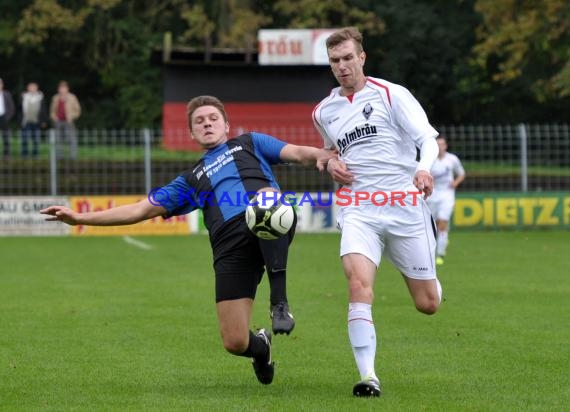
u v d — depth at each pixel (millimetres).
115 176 87250
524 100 143625
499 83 141875
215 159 25500
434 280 26641
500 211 84375
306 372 28688
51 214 25406
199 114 25625
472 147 89125
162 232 84375
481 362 29703
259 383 27078
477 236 79188
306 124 106250
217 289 24625
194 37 143875
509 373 28047
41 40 142250
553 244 71812
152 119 152875
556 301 42938
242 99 106250
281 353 31688
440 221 62812
